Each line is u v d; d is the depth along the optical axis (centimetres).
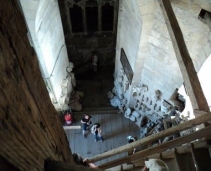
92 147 1391
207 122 539
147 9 821
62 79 1355
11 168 120
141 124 1431
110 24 1441
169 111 1180
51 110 190
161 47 933
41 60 1030
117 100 1506
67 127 1430
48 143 174
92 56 1566
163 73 1037
